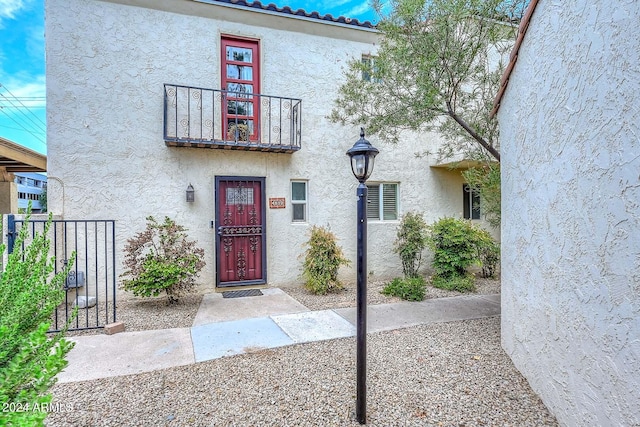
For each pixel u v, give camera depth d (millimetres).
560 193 2541
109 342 4227
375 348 4102
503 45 5199
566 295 2488
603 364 2078
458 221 7871
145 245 6230
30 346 1571
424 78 4582
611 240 1990
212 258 6867
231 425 2625
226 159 6941
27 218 2566
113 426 2598
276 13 7133
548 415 2740
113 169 6195
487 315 5457
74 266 6016
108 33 6148
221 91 6508
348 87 5656
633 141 1811
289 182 7410
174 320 5145
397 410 2828
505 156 3771
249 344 4207
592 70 2150
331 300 6379
